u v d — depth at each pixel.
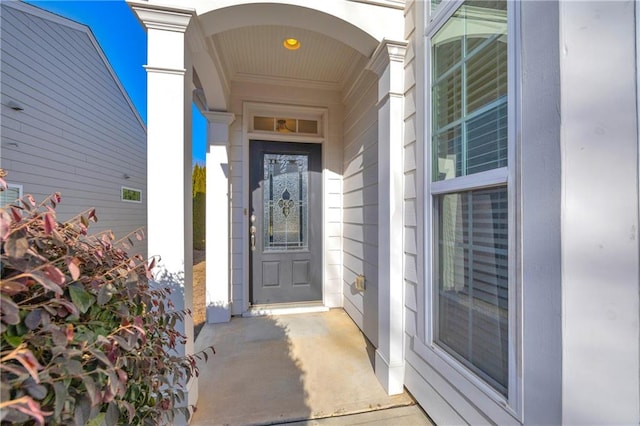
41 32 4.65
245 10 1.71
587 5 0.81
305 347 2.46
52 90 4.89
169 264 1.53
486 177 1.21
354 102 3.00
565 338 0.84
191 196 1.70
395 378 1.84
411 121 1.82
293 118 3.49
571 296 0.83
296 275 3.51
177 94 1.55
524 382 0.99
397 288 1.88
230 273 3.19
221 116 3.01
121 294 0.78
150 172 1.52
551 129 0.89
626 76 0.74
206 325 2.95
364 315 2.68
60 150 5.09
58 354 0.55
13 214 0.59
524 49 1.00
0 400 0.45
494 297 1.20
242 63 2.92
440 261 1.57
